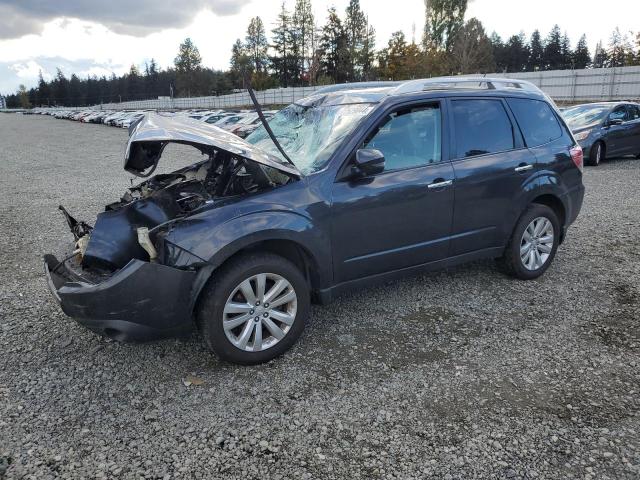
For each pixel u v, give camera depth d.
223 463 2.51
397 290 4.64
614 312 4.14
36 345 3.68
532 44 94.69
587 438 2.66
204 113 31.14
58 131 37.03
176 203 3.54
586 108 13.33
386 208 3.74
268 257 3.31
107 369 3.37
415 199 3.87
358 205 3.61
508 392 3.08
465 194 4.14
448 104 4.16
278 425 2.80
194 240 3.07
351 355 3.52
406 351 3.57
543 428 2.75
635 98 32.78
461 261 4.36
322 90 4.79
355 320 4.05
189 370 3.35
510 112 4.55
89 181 11.65
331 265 3.60
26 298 4.54
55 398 3.04
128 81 136.25
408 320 4.04
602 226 6.72
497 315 4.11
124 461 2.52
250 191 3.45
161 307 3.03
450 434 2.71
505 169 4.36
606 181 10.09
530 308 4.24
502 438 2.67
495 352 3.54
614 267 5.18
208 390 3.13
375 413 2.89
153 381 3.23
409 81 4.25
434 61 47.00
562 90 36.25
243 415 2.89
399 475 2.43
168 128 3.40
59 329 3.93
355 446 2.63
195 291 3.09
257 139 4.58
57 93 144.88
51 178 12.23
